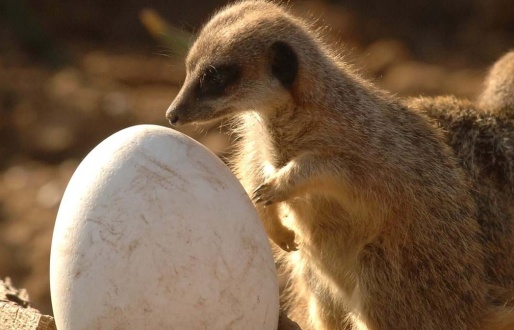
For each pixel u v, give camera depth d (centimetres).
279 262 1225
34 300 1920
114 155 865
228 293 841
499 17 3422
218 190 871
